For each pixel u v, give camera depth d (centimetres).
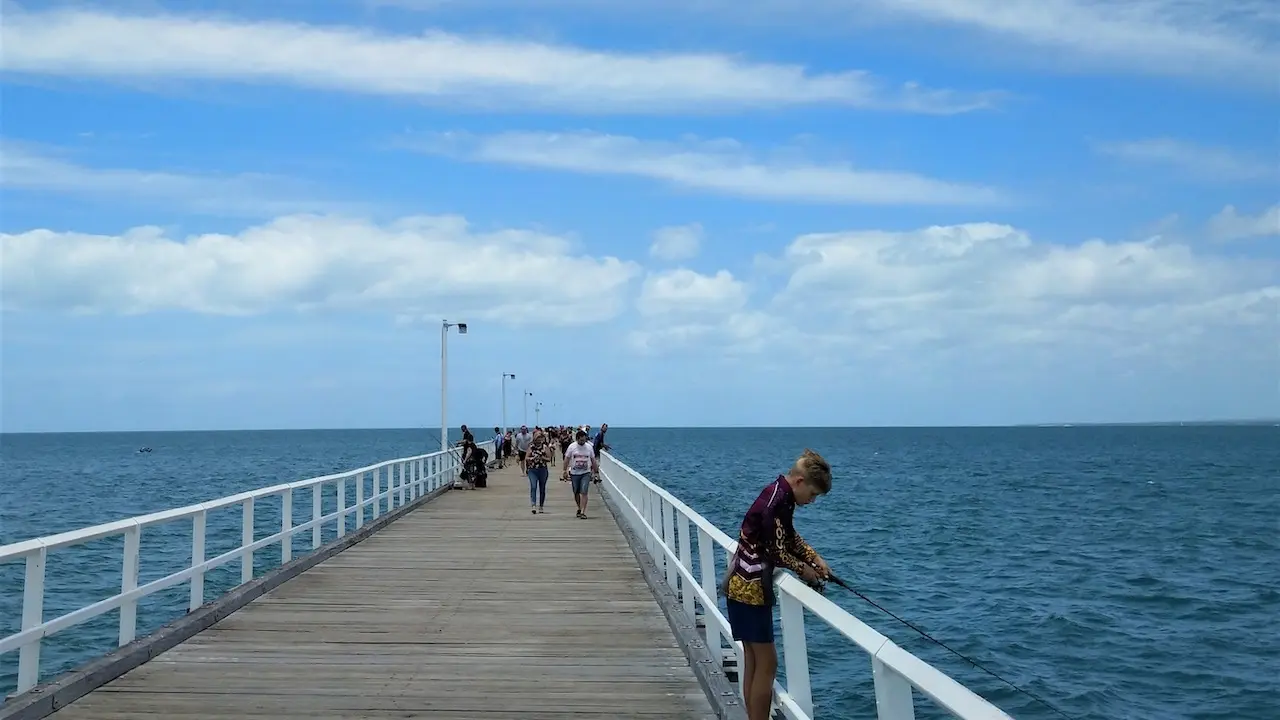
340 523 1644
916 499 4959
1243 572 2580
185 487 6369
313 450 15250
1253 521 3909
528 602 1149
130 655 818
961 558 2791
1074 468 8406
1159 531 3547
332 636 961
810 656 1492
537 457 2230
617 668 849
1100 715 1330
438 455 2972
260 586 1169
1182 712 1349
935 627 1836
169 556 2562
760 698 578
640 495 1627
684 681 809
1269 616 1972
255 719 693
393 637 960
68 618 741
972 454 11900
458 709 727
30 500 5278
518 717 711
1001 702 1388
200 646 910
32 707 668
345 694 761
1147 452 12631
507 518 2114
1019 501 4866
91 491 6019
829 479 565
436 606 1121
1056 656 1631
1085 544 3152
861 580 2373
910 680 359
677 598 1098
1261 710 1355
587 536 1794
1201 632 1819
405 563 1450
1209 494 5409
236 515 3806
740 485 5878
